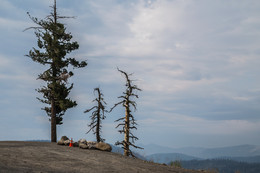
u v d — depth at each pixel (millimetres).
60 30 30625
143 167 16594
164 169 17531
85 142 23547
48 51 30688
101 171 12984
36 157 14000
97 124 31234
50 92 30469
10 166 10586
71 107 30312
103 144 22984
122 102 28812
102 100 31594
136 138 28250
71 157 15859
